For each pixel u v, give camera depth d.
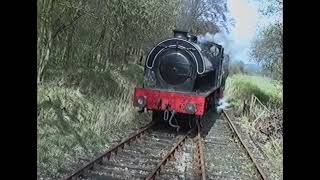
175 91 13.42
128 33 18.80
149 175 8.43
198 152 11.09
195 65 13.54
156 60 13.76
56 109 10.90
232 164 10.70
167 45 13.70
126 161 9.76
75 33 15.20
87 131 11.05
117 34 17.56
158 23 20.66
